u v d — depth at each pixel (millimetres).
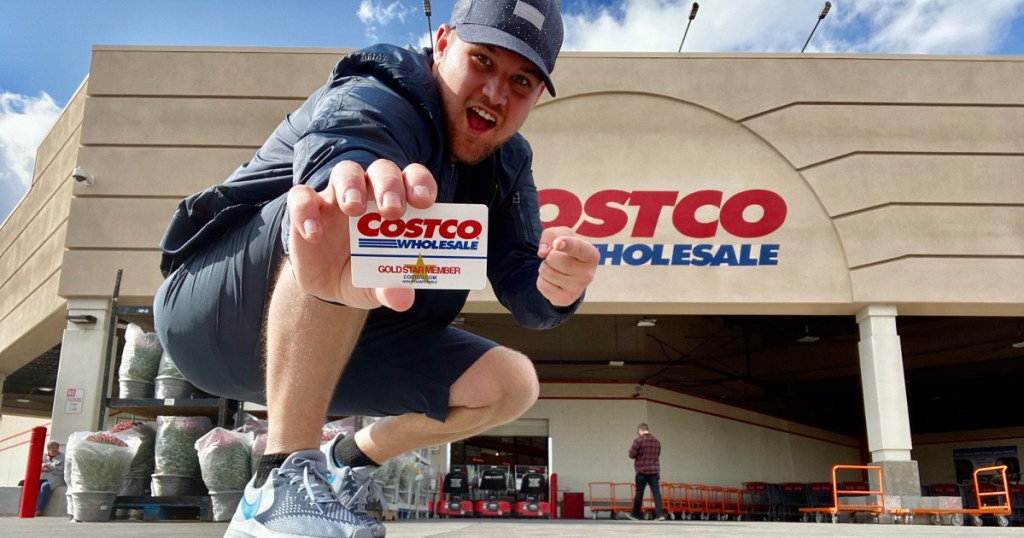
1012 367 18250
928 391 21422
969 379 19734
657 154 10539
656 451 12141
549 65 1371
